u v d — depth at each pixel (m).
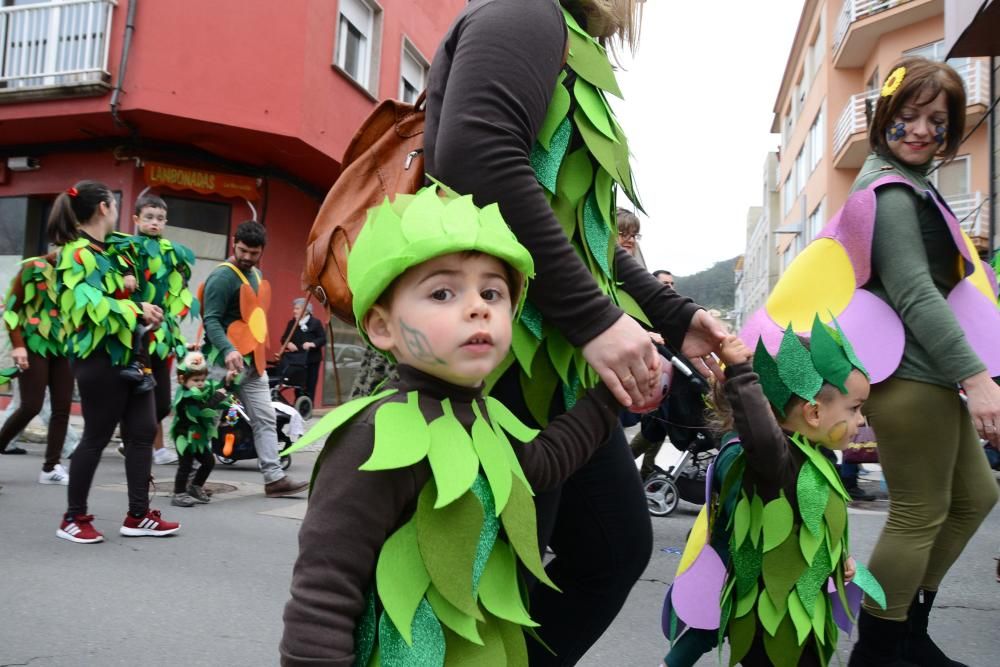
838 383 1.92
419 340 1.18
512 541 1.17
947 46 8.95
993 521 5.23
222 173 11.88
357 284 1.21
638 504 1.68
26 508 4.59
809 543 1.86
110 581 3.28
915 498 2.24
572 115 1.48
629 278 1.86
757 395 1.77
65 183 11.54
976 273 2.52
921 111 2.31
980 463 2.38
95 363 3.80
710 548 2.06
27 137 11.45
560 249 1.32
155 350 4.62
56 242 3.96
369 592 1.16
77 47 10.75
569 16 1.56
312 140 11.55
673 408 4.99
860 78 23.36
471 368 1.18
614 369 1.32
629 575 1.67
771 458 1.77
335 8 12.07
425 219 1.17
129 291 3.99
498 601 1.18
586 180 1.50
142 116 10.65
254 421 5.43
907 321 2.19
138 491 4.06
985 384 2.06
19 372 5.45
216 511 4.85
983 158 16.30
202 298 5.67
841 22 22.47
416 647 1.10
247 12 10.97
